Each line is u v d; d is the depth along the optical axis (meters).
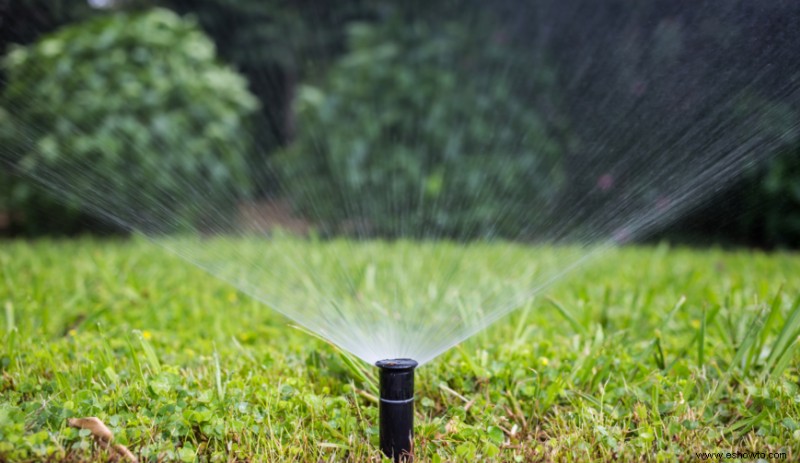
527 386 2.03
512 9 6.18
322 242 4.90
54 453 1.57
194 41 6.17
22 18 5.54
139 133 5.32
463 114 5.85
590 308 2.87
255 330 2.76
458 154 5.71
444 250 4.47
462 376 2.13
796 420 1.82
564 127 5.56
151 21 5.96
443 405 2.02
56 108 5.25
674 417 1.83
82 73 5.37
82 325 2.64
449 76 5.93
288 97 8.18
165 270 3.91
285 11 8.09
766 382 2.04
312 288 3.39
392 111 5.97
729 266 4.06
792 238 4.92
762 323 2.27
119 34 5.64
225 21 8.05
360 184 5.88
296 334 2.70
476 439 1.77
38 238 5.39
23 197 5.20
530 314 2.94
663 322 2.31
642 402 1.94
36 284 3.18
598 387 2.05
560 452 1.69
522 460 1.68
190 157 5.53
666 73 2.74
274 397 1.92
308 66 8.11
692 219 4.98
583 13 5.35
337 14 8.05
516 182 5.55
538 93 5.80
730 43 2.28
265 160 6.54
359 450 1.72
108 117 5.30
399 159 5.79
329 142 6.17
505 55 6.04
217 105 6.02
